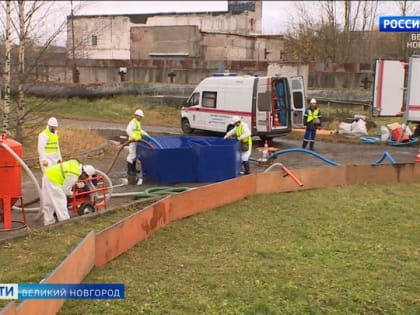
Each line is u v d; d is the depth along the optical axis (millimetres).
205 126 21938
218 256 8023
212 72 33344
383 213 10906
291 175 12688
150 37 47875
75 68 36031
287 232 9461
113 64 37375
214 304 6172
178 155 13391
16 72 17047
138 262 7582
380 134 21719
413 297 6559
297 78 20203
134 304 6094
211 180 13656
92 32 32469
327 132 22781
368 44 38656
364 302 6355
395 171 14281
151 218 8914
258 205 11328
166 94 32188
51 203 8945
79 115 29453
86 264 6777
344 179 13750
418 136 22344
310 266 7637
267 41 50750
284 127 19859
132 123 13422
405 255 8250
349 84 31391
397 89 21094
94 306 5980
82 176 9719
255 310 6035
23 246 7805
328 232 9484
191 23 62250
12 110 18453
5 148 8578
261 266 7578
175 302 6207
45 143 10117
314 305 6238
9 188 8742
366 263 7824
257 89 19375
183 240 8773
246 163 14391
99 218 9383
